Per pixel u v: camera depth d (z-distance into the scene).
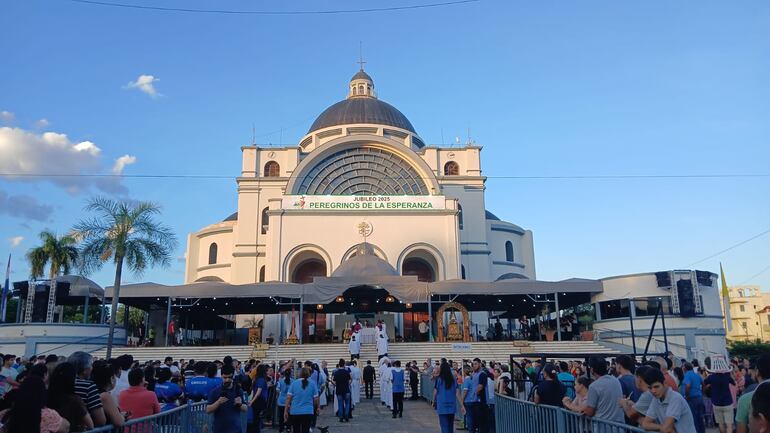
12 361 14.74
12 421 5.73
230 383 10.52
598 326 41.84
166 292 37.38
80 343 35.66
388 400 24.39
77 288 40.56
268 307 46.59
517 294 40.03
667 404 7.06
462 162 61.88
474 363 15.56
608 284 41.16
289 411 13.78
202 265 59.84
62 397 7.07
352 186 54.41
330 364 32.53
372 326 42.75
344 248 48.19
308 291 37.06
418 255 50.72
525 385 17.30
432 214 49.50
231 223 59.34
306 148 66.88
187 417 10.27
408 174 55.09
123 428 7.52
